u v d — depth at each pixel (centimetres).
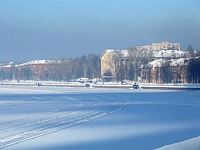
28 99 6169
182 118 3206
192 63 11338
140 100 5581
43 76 19750
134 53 14212
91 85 12075
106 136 2253
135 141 2083
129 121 2991
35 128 2591
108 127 2644
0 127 2655
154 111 3850
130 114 3550
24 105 4831
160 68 12369
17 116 3431
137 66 14100
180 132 2397
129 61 14325
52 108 4319
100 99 5931
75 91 9012
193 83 11219
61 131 2445
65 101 5584
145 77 13075
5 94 7900
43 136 2244
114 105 4697
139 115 3459
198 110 3944
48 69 19138
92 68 16650
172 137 2206
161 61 12825
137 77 13925
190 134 2312
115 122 2927
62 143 2019
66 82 15600
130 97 6341
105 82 13838
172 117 3284
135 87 10200
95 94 7469
